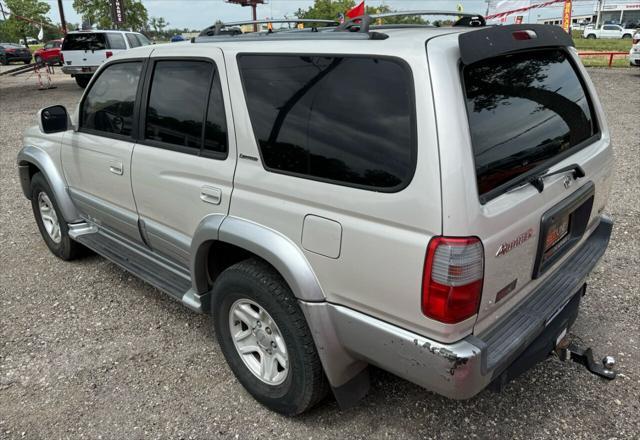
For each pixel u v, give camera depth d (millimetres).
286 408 2619
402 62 1954
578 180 2502
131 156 3246
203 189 2725
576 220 2648
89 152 3674
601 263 4262
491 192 1985
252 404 2812
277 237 2363
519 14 17828
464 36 1919
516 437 2551
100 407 2814
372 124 2033
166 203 3041
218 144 2664
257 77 2475
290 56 2355
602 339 3279
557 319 2514
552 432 2576
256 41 2568
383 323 2100
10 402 2861
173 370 3107
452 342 1959
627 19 51000
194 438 2594
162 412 2770
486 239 1902
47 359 3225
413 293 1948
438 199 1832
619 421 2633
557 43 2531
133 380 3023
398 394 2850
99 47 17281
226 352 2857
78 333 3498
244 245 2477
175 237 3076
